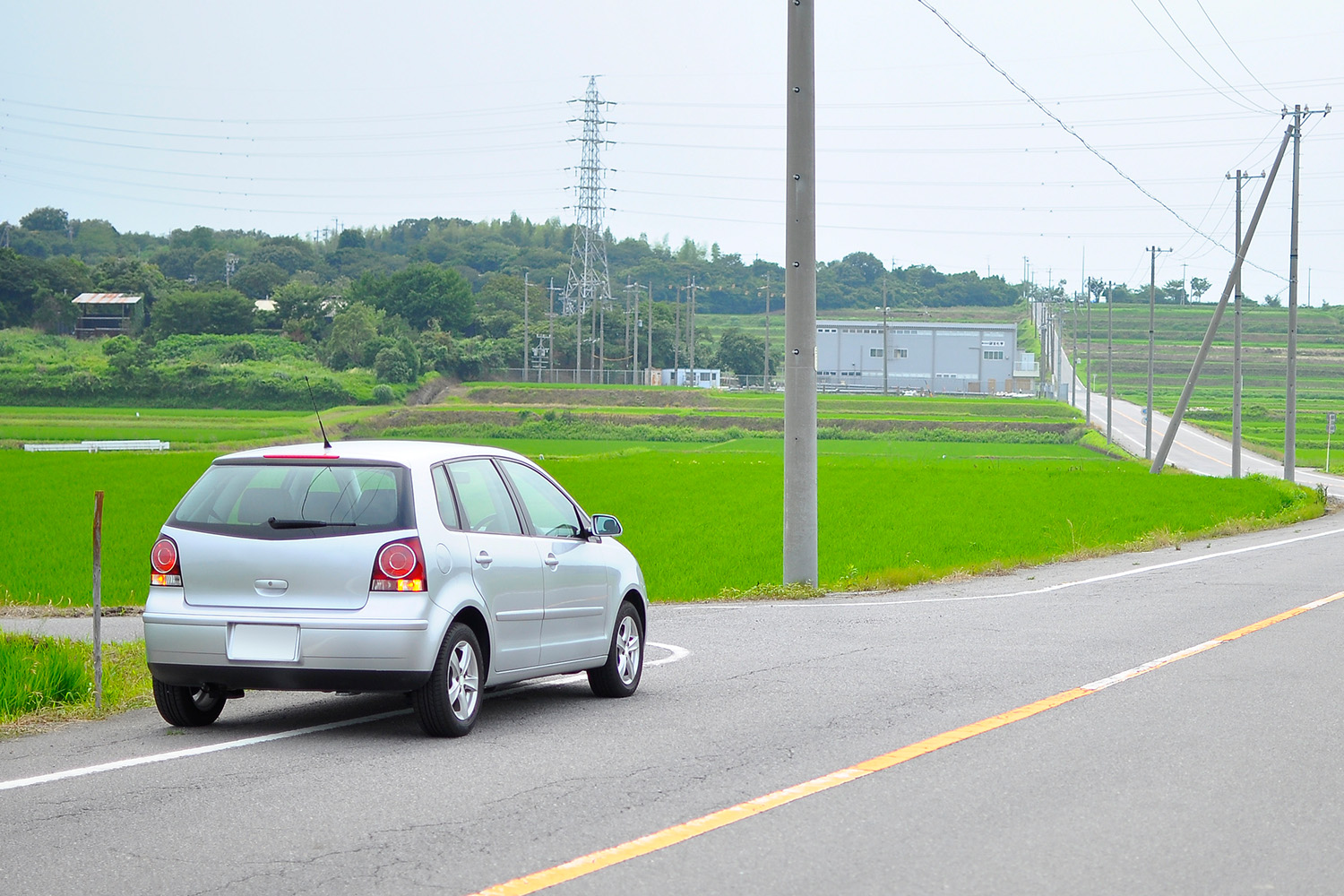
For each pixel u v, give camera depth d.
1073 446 106.12
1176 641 14.96
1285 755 8.92
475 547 9.95
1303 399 169.75
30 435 88.00
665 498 41.59
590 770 8.51
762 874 6.21
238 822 7.16
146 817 7.26
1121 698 11.20
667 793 7.86
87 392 118.25
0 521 31.53
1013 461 82.50
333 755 8.99
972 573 24.34
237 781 8.16
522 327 173.62
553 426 113.88
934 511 38.91
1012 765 8.62
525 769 8.54
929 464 65.50
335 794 7.83
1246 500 44.84
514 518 10.76
